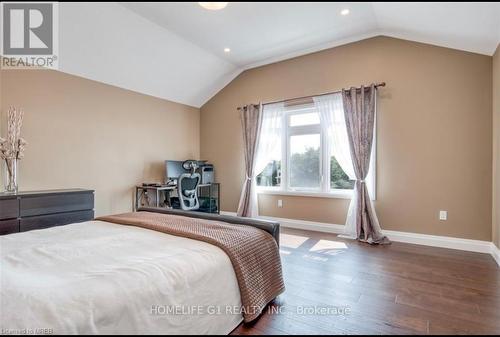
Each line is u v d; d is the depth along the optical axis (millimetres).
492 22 2354
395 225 3541
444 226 3254
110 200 4066
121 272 1231
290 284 2227
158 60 3857
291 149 4484
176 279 1271
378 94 3633
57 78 3463
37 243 1651
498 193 2756
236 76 5004
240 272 1600
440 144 3270
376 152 3654
